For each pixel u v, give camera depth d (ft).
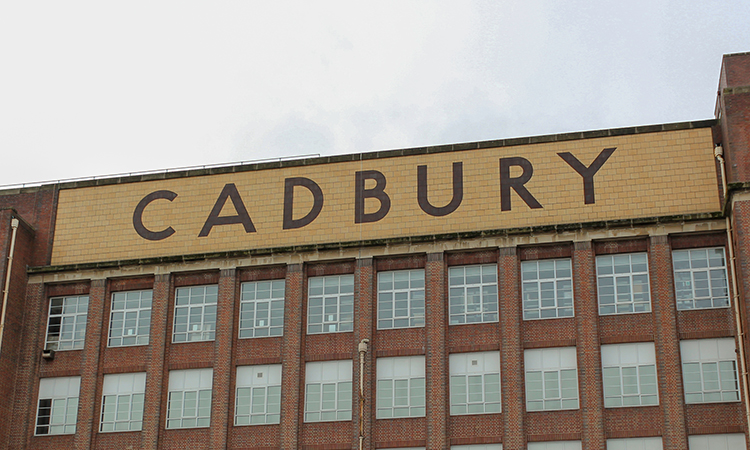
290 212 181.06
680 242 165.89
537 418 161.38
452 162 177.88
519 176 174.70
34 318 182.91
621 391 160.15
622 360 161.79
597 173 172.24
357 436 165.17
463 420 163.63
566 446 159.12
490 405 163.63
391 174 179.52
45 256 187.83
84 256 186.39
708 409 156.25
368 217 177.68
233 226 182.29
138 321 180.45
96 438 174.19
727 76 165.68
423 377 167.32
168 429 172.45
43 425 177.58
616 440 157.58
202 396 173.58
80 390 176.96
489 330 167.84
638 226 166.91
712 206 167.02
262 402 171.22
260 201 182.91
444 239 172.65
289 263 177.06
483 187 175.32
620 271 166.91
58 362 180.65
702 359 159.33
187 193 186.29
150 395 173.88
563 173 173.37
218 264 179.63
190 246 182.80
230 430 169.99
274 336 174.50
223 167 186.19
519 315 166.61
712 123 171.32
